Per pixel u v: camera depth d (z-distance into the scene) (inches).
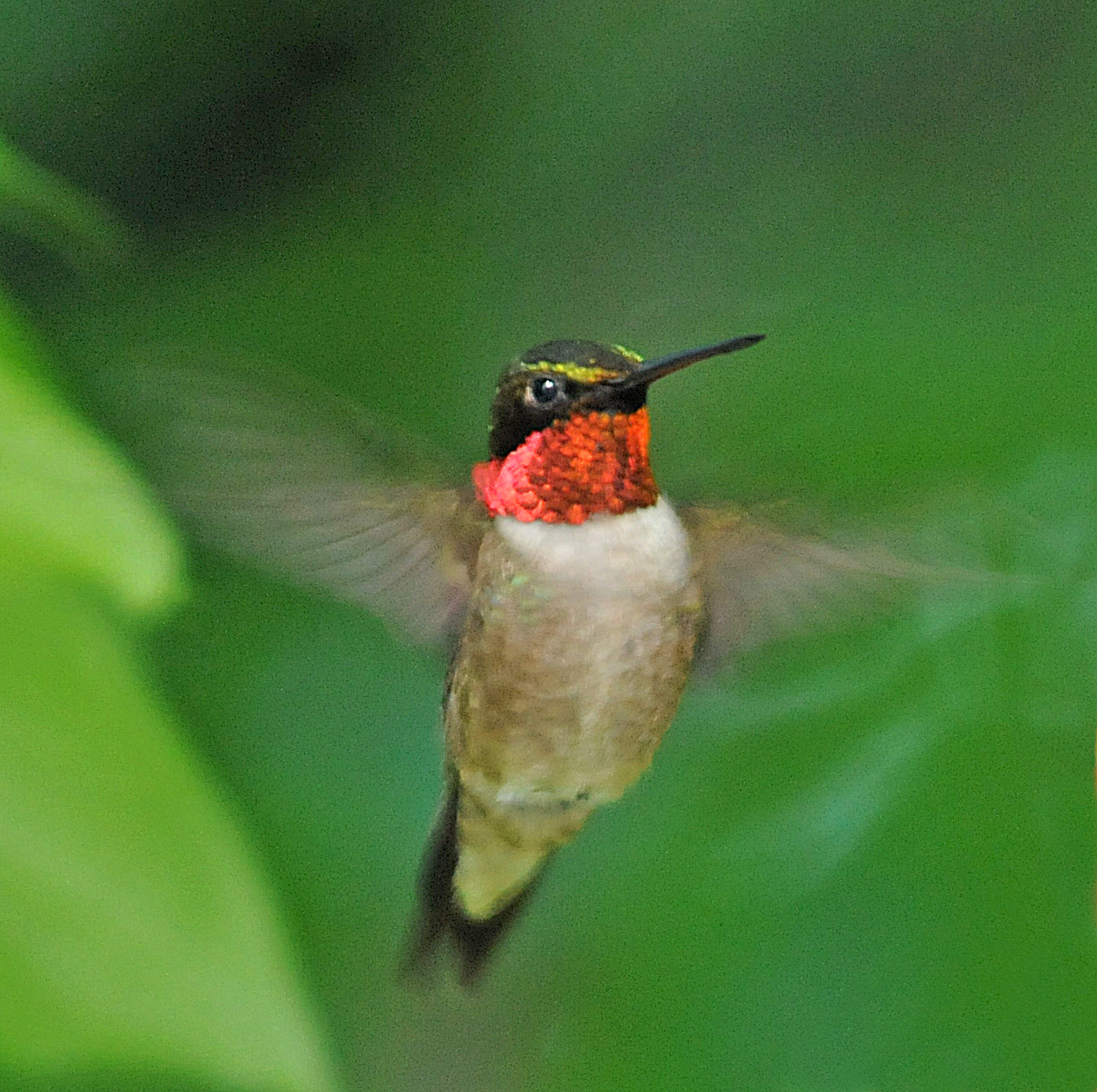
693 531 81.7
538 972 82.2
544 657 81.4
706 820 81.4
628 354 81.4
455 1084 82.3
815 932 81.0
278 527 80.8
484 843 81.7
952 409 82.0
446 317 83.4
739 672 81.7
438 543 81.5
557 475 81.3
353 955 82.4
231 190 84.0
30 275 83.1
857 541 81.0
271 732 82.6
